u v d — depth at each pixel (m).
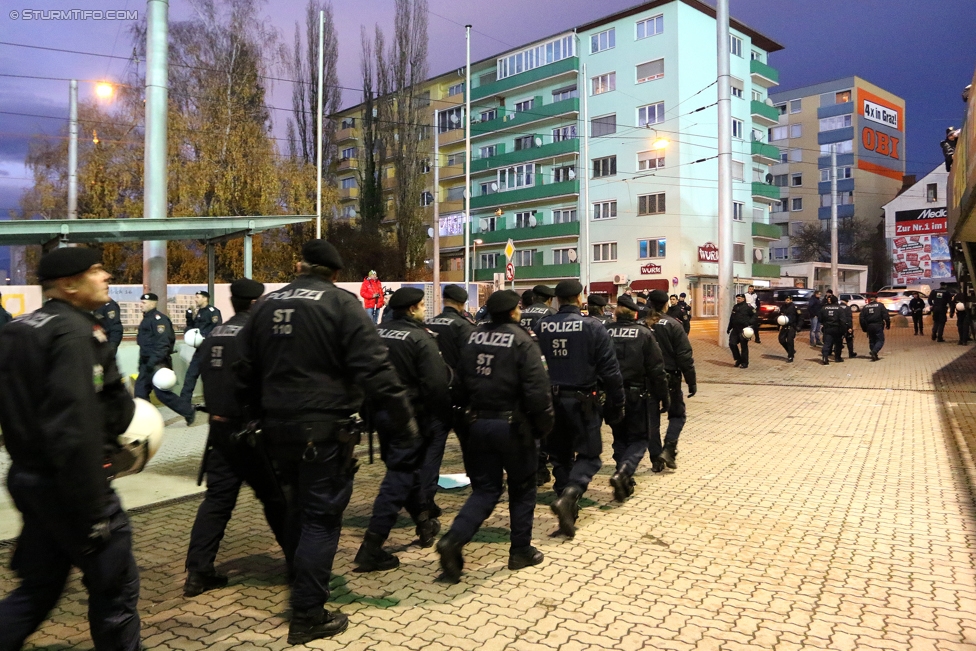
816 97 63.00
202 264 30.30
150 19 10.59
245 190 28.98
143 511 5.54
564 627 3.43
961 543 4.67
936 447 7.81
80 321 2.51
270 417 3.25
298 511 3.60
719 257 20.36
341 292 3.29
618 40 40.94
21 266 25.33
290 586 3.90
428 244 45.16
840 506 5.57
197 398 10.63
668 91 38.78
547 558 4.42
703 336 26.17
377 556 4.21
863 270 52.50
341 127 52.53
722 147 20.02
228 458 3.90
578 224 42.69
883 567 4.25
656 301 6.78
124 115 26.97
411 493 4.62
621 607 3.67
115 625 2.72
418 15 40.72
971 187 9.27
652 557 4.43
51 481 2.45
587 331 4.80
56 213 27.08
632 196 40.53
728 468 6.91
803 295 28.94
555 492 5.74
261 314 3.30
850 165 60.75
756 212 43.75
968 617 3.54
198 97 28.80
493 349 4.11
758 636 3.33
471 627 3.43
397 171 40.81
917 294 24.55
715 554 4.48
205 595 3.85
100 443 2.46
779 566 4.27
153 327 9.46
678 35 38.28
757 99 44.22
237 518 5.40
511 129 46.41
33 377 2.41
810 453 7.57
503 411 4.08
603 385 4.98
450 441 8.56
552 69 43.28
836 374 15.15
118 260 28.66
